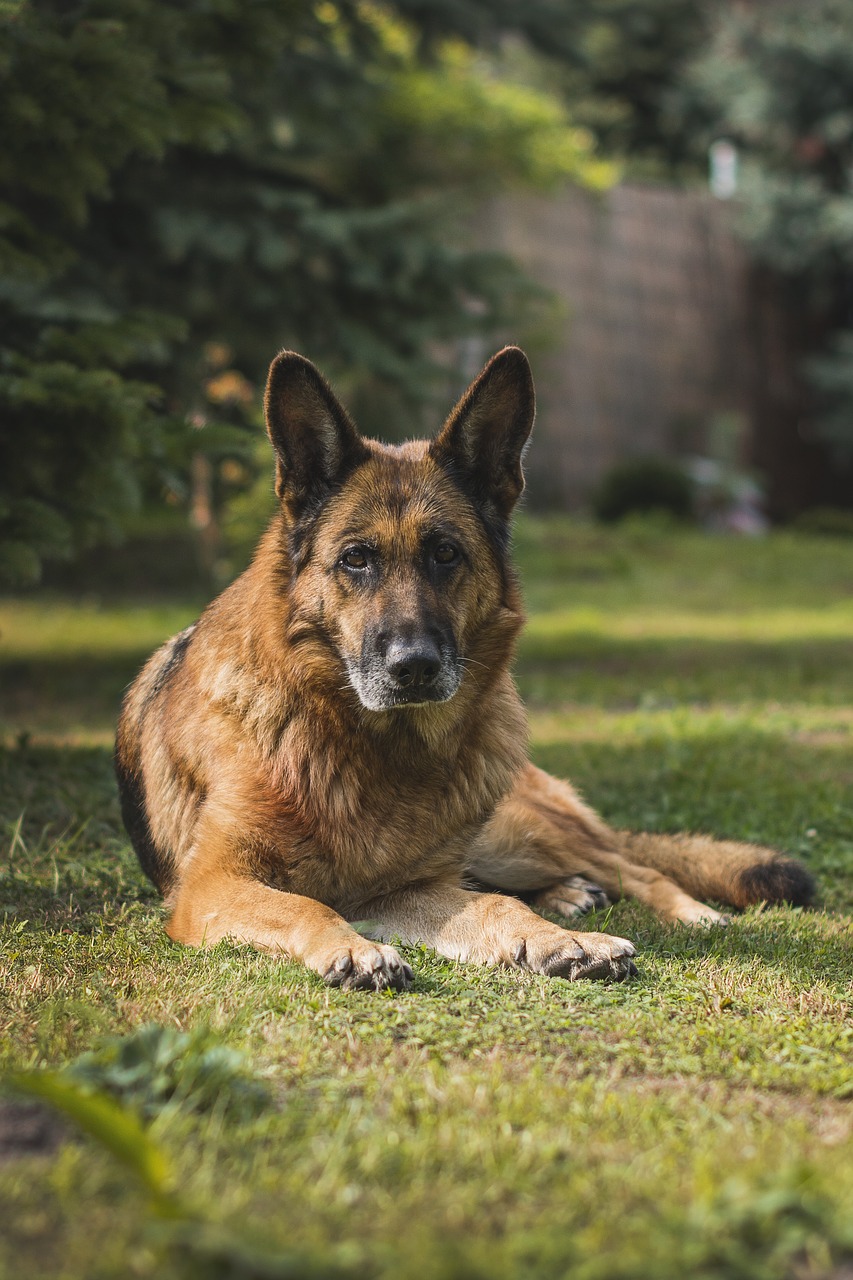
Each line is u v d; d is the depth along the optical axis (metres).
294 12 7.25
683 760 6.94
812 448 27.73
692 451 25.62
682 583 17.81
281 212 11.01
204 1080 2.44
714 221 26.06
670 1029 3.05
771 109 25.38
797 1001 3.32
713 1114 2.51
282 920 3.60
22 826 5.25
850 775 6.76
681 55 28.59
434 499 4.05
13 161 6.13
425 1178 2.16
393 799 3.95
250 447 6.81
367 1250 1.88
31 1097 2.37
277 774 3.88
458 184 19.69
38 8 6.83
